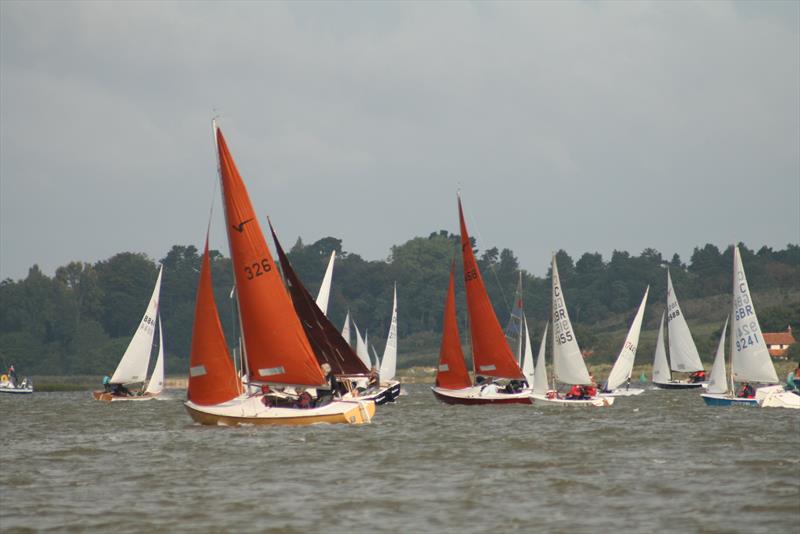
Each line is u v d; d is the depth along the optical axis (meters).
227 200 154.00
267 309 154.62
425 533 86.88
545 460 125.12
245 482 110.12
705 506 95.81
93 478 113.88
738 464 120.00
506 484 108.12
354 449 134.38
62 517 93.75
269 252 155.12
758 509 94.25
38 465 124.56
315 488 106.44
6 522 91.75
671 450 134.25
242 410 157.38
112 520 92.38
